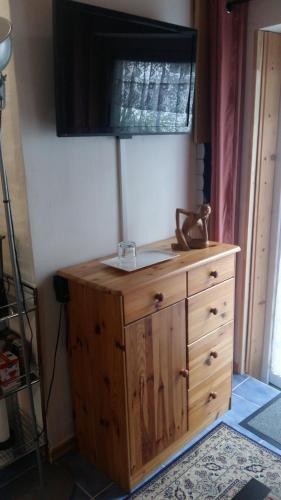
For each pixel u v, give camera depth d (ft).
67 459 6.34
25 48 4.98
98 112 5.46
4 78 4.35
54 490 5.74
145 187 6.75
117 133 5.81
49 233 5.63
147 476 5.92
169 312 5.59
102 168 6.08
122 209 6.45
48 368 5.99
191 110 6.75
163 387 5.77
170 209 7.26
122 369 5.17
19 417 6.68
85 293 5.40
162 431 5.94
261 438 6.63
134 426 5.49
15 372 5.74
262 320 8.38
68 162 5.66
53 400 6.15
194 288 5.92
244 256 7.71
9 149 5.41
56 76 4.92
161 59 5.99
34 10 4.99
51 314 5.85
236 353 8.35
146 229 6.93
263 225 7.77
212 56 6.77
